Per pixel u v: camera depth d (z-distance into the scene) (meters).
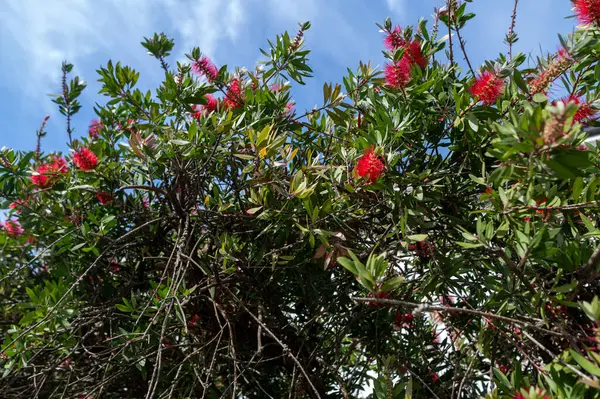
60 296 1.91
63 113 2.78
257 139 1.74
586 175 1.30
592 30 1.47
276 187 1.71
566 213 1.43
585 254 1.38
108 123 2.62
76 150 2.24
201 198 2.23
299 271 2.01
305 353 2.17
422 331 2.22
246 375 2.20
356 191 1.75
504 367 1.72
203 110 2.45
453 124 1.76
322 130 2.29
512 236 1.51
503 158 1.12
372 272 1.17
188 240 1.94
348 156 1.84
